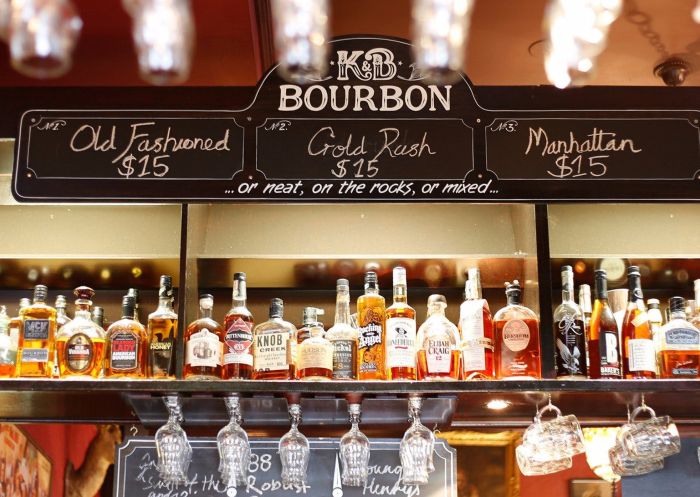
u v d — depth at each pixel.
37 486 3.62
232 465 2.68
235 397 2.72
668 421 2.78
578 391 2.66
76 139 2.95
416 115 2.97
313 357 2.79
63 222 3.29
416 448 2.69
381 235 3.25
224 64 3.67
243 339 2.83
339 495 2.91
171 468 2.68
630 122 2.98
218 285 3.35
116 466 2.95
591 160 2.94
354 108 2.98
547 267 2.87
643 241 3.27
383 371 2.84
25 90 3.05
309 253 3.20
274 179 2.92
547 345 2.79
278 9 2.06
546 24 2.28
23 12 1.99
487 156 2.94
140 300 3.39
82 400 2.82
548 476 3.63
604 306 2.95
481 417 3.10
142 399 2.79
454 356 2.84
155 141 2.95
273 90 2.99
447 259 3.20
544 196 2.91
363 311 2.88
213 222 3.27
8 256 3.20
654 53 3.71
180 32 2.04
